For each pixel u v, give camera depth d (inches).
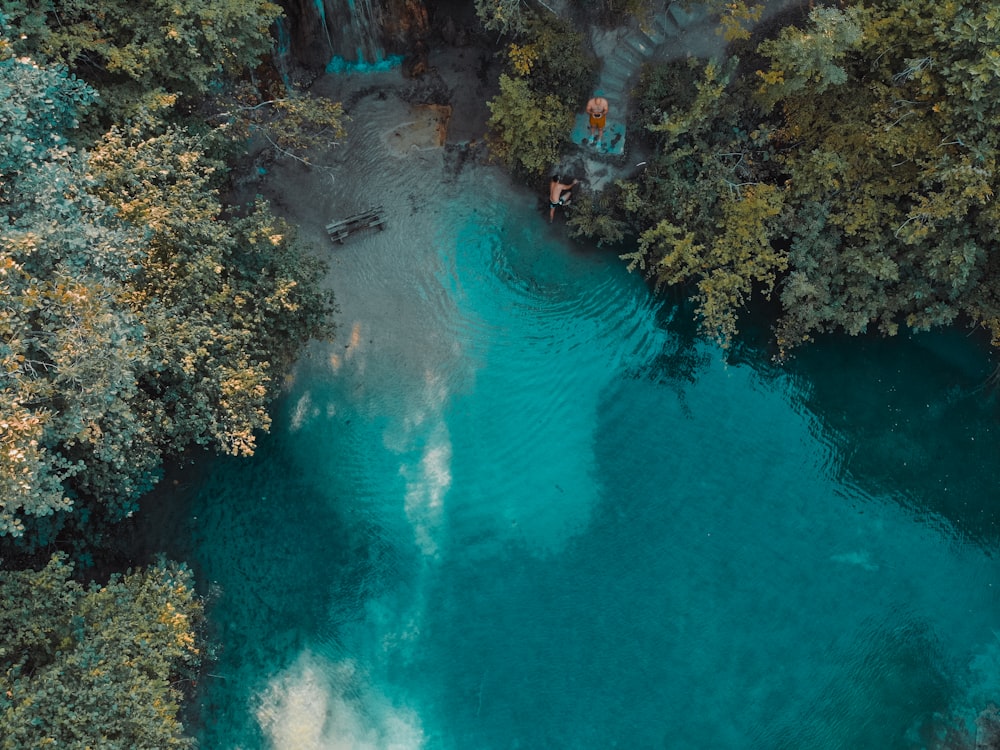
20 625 834.8
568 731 1100.5
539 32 1135.6
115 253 770.8
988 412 1205.1
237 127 1091.9
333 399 1188.5
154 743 844.6
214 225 891.4
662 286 1235.9
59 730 789.2
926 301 1143.0
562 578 1153.4
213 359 902.4
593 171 1230.3
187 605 989.8
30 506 688.4
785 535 1179.9
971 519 1186.0
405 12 1218.6
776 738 1104.8
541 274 1246.3
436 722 1091.3
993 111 964.0
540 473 1186.6
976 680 1126.4
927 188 1033.5
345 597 1130.7
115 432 821.9
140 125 895.1
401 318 1217.4
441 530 1161.4
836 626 1147.9
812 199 1093.1
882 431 1214.9
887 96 1042.7
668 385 1225.4
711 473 1197.7
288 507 1157.7
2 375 685.9
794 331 1160.2
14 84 762.2
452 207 1253.1
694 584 1157.7
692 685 1122.0
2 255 676.1
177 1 887.7
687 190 1136.2
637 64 1198.3
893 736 1106.1
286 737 1069.1
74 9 895.1
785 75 1061.1
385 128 1259.8
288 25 1214.9
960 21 941.2
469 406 1200.8
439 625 1128.2
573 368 1222.9
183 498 1146.7
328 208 1236.5
